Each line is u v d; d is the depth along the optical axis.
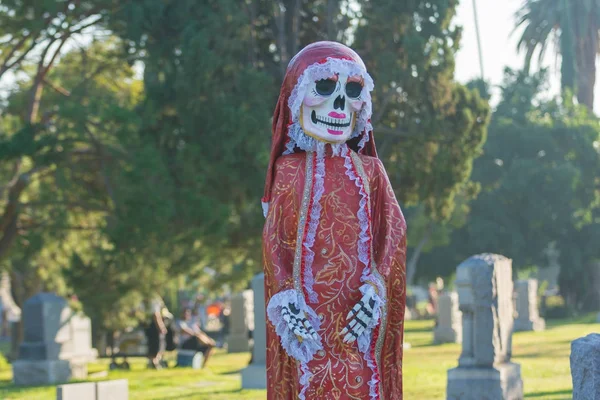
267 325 6.42
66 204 20.89
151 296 20.84
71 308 20.36
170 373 20.69
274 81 22.52
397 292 6.44
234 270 26.48
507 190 41.31
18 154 18.86
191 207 19.33
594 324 33.75
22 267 28.02
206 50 19.66
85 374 20.53
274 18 22.30
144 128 20.34
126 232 18.81
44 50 21.36
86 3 20.78
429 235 36.47
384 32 21.83
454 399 12.65
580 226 42.34
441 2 21.88
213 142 20.09
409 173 23.58
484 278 12.71
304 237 6.27
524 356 20.84
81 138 19.25
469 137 23.23
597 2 45.22
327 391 6.09
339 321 6.19
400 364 6.45
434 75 21.80
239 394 15.62
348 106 6.51
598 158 40.91
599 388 6.75
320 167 6.44
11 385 19.28
